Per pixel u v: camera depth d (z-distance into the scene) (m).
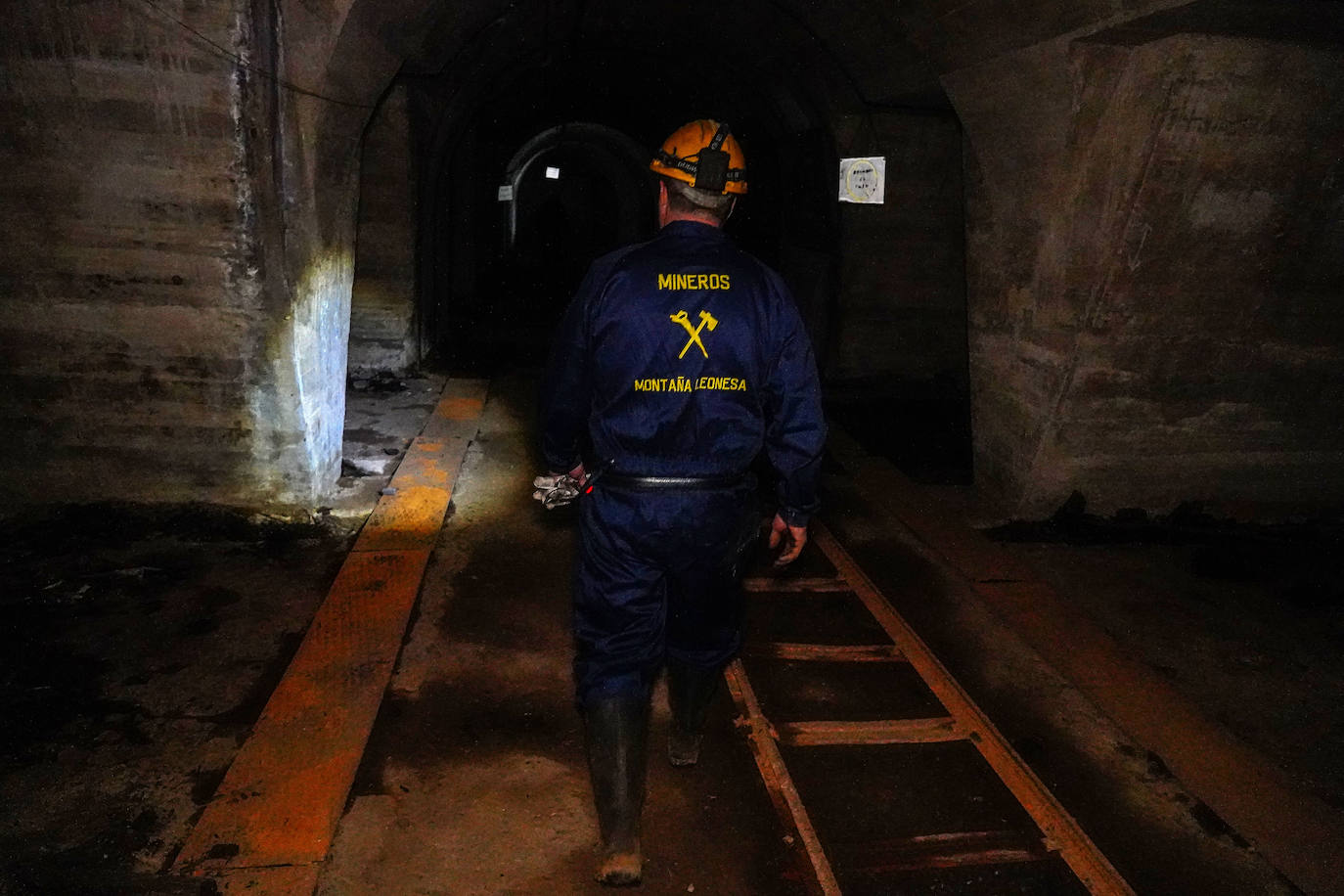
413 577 3.63
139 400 4.00
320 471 4.38
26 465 4.05
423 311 7.65
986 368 4.99
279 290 3.89
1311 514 4.86
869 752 2.71
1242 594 3.99
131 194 3.67
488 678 2.99
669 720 2.81
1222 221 4.03
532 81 10.15
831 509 4.77
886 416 6.79
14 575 3.54
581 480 2.34
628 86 11.37
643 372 1.97
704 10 7.16
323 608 3.34
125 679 2.88
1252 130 3.82
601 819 2.02
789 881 2.17
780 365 2.05
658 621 2.15
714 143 2.03
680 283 1.98
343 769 2.46
